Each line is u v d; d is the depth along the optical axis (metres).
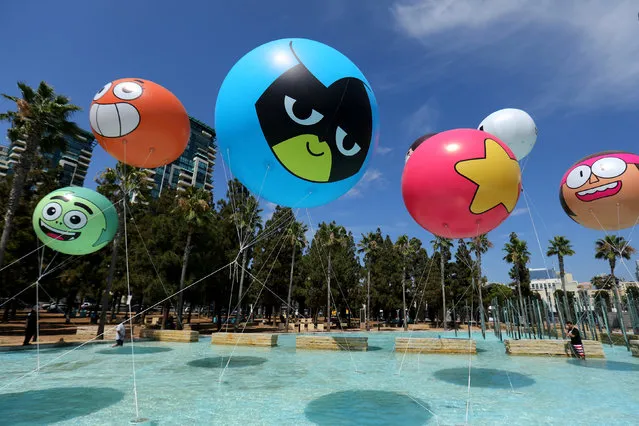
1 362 12.82
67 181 108.81
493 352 16.72
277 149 6.12
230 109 6.28
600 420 6.23
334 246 43.41
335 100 6.12
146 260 29.77
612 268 41.94
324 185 6.69
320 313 76.19
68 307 37.78
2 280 22.75
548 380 9.81
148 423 5.97
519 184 7.26
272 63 6.13
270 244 42.53
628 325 26.06
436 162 6.95
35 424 5.91
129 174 27.06
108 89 8.32
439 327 50.34
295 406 7.09
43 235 11.88
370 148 6.77
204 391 8.37
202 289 30.64
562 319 18.78
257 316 67.00
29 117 18.39
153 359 13.77
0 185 25.83
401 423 6.04
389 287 53.19
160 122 8.42
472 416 6.46
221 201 38.72
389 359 14.23
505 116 11.55
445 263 55.56
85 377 10.01
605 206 11.16
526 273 52.53
